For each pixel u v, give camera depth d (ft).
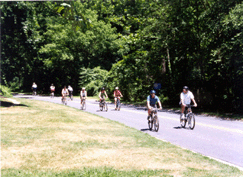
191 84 81.76
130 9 121.70
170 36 81.00
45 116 44.88
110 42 137.49
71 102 94.07
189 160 21.90
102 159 21.89
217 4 66.39
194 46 78.59
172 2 78.07
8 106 54.60
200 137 33.58
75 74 151.12
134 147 26.08
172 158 22.43
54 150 24.21
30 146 25.38
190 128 40.19
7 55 112.16
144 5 89.92
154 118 38.09
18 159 21.40
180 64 86.38
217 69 72.43
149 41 90.02
